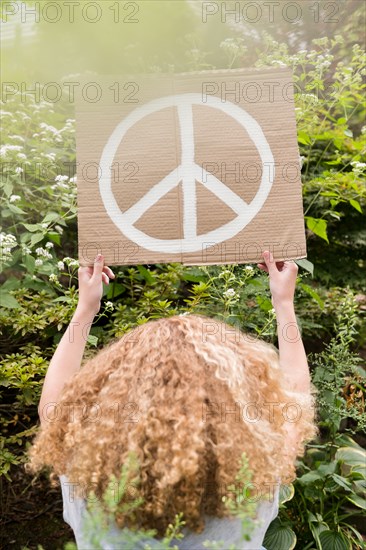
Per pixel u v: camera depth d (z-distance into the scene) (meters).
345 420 2.95
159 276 2.54
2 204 2.36
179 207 1.41
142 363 1.02
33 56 3.05
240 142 1.43
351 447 2.53
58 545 2.48
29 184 2.55
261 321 2.41
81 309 1.34
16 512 2.55
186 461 0.90
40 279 2.39
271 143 1.42
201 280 2.50
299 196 1.41
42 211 2.51
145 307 2.38
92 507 0.94
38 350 2.30
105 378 1.06
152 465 0.93
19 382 2.09
